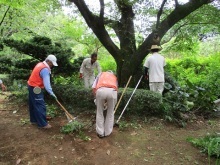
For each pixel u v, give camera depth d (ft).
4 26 51.21
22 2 35.81
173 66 38.68
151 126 18.89
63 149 15.30
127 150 15.38
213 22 28.40
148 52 25.17
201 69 38.86
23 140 16.34
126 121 19.52
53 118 20.21
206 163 14.20
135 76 26.40
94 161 14.23
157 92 20.90
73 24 43.16
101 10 24.40
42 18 54.70
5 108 22.88
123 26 27.07
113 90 16.39
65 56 23.80
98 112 16.58
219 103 24.08
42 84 17.66
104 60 44.93
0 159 14.40
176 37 32.07
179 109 20.26
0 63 27.17
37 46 23.59
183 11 24.25
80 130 17.37
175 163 14.16
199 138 17.19
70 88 22.67
